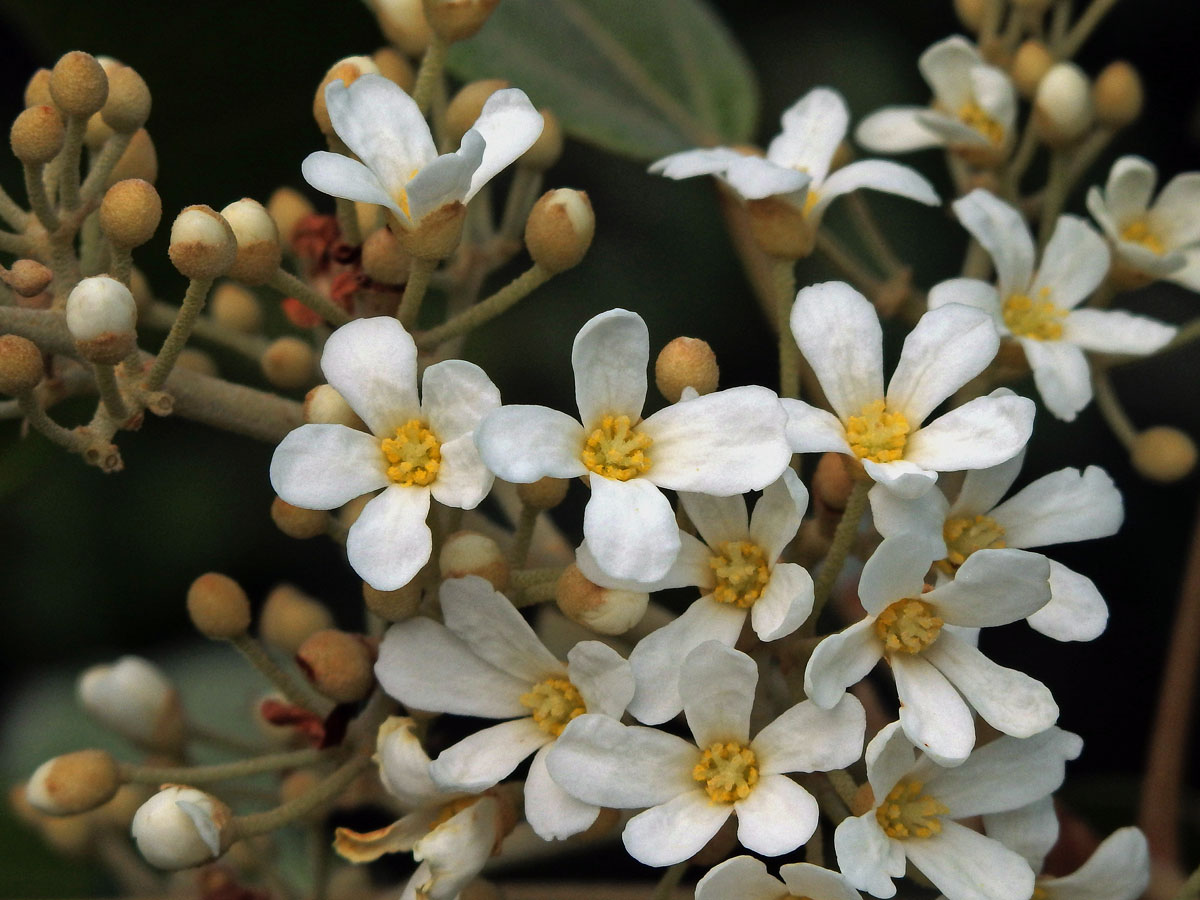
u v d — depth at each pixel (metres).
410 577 0.20
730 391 0.21
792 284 0.23
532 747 0.21
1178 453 0.25
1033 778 0.21
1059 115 0.25
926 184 0.23
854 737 0.21
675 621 0.21
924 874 0.21
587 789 0.21
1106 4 0.26
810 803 0.21
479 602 0.21
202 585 0.23
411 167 0.22
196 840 0.21
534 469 0.20
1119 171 0.25
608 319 0.21
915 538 0.21
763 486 0.21
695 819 0.21
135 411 0.22
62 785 0.23
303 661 0.22
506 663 0.22
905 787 0.21
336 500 0.21
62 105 0.22
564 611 0.22
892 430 0.21
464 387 0.21
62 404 0.27
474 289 0.25
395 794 0.22
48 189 0.23
